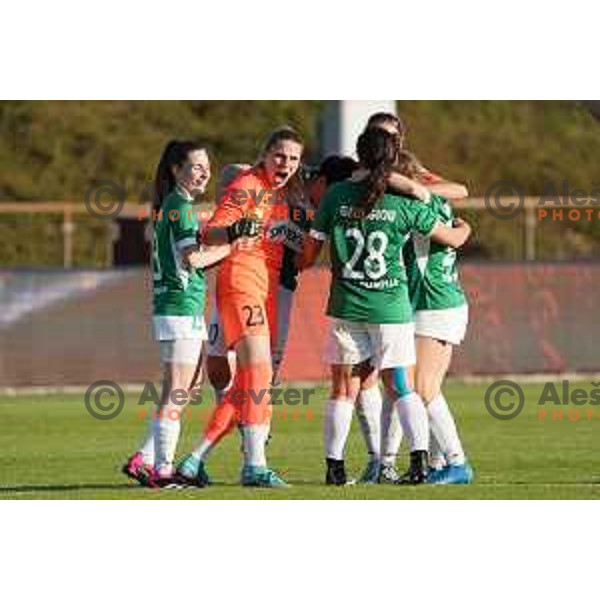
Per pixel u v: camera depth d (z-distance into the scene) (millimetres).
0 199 129125
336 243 44375
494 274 88688
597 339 90125
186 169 44438
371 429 46688
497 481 47375
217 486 45344
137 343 84812
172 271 44844
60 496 43469
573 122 151625
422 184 44719
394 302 44312
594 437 61781
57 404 75625
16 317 83812
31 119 135125
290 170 44406
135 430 64188
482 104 150125
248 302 44281
